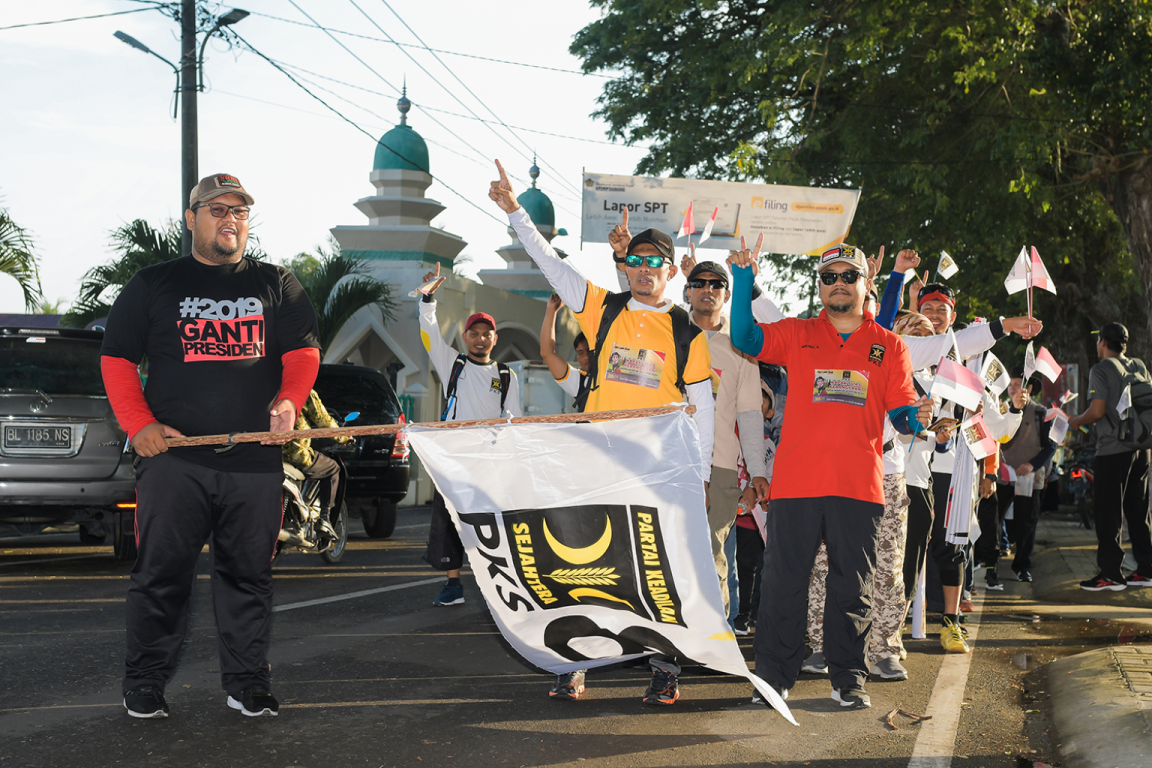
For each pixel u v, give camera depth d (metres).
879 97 19.98
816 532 4.73
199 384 4.27
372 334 21.80
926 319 6.07
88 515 8.87
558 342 28.69
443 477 4.28
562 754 3.94
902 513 5.48
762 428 5.42
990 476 6.99
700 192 10.23
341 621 6.78
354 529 13.66
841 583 4.73
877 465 4.77
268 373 4.41
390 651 5.84
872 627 5.43
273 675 5.19
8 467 8.50
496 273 28.97
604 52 23.27
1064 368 21.09
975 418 5.52
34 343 8.84
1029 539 9.81
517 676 5.28
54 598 7.27
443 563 7.35
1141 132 14.03
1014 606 8.00
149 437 4.12
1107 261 21.14
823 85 20.08
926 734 4.31
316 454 8.80
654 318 4.66
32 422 8.57
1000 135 16.55
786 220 10.23
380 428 4.23
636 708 4.65
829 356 4.80
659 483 4.20
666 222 10.25
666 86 22.86
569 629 4.43
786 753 4.00
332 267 17.84
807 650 4.93
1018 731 4.41
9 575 8.39
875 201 20.23
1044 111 16.88
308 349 4.49
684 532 4.20
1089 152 16.50
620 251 5.16
